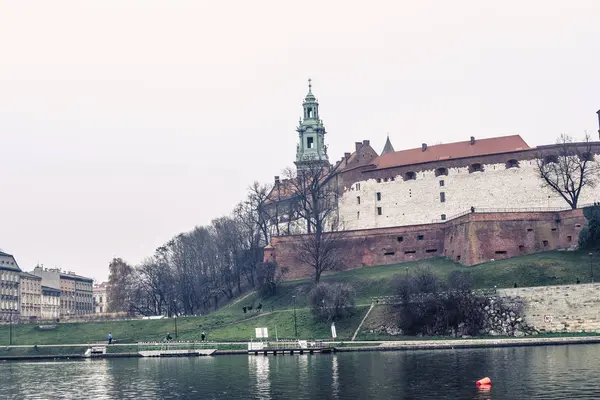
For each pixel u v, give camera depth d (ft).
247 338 499.51
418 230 595.47
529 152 609.42
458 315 455.63
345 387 295.28
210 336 517.14
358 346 438.40
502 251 553.64
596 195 593.01
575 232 541.75
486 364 336.29
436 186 638.12
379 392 280.92
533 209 602.85
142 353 491.72
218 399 282.97
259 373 350.02
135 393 307.78
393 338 454.81
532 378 292.20
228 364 401.08
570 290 444.14
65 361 484.74
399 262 597.11
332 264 593.42
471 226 554.05
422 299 465.88
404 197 650.84
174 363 426.51
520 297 454.81
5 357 518.37
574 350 375.04
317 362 384.88
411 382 298.56
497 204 614.75
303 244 587.68
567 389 267.18
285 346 461.37
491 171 620.90
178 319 572.92
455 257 568.00
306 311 515.91
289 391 292.81
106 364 443.32
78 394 312.29
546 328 444.14
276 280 600.80
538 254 540.11
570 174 582.76
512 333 443.73
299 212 650.02
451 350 405.80
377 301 499.92
